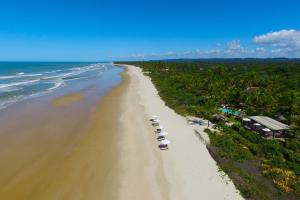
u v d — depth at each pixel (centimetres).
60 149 2742
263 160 2534
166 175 2242
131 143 2919
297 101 4044
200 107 4350
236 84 5978
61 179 2161
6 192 1975
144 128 3425
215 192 2003
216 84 5334
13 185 2066
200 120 3759
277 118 3888
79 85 7775
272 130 3238
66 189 2027
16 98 5338
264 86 5922
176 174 2259
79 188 2042
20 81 8938
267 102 4144
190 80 6506
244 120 3725
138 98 5469
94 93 6122
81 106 4650
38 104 4759
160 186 2080
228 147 2750
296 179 2188
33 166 2369
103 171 2302
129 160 2509
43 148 2761
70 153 2648
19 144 2850
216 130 3297
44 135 3134
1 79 9688
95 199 1912
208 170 2328
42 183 2102
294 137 3184
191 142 2938
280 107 4044
